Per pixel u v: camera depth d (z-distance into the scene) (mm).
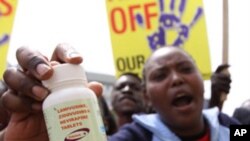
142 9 3289
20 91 919
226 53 3520
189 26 3252
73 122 836
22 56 901
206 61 3205
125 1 3291
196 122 1753
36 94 879
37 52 912
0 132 1076
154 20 3273
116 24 3287
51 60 949
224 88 3238
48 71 863
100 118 879
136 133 1724
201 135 1779
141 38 3268
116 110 3238
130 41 3277
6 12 2377
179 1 3279
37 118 1001
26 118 999
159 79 1792
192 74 1783
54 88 865
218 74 3262
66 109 841
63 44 946
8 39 2359
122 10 3289
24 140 995
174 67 1788
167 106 1766
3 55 2322
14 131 997
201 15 3240
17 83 909
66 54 900
